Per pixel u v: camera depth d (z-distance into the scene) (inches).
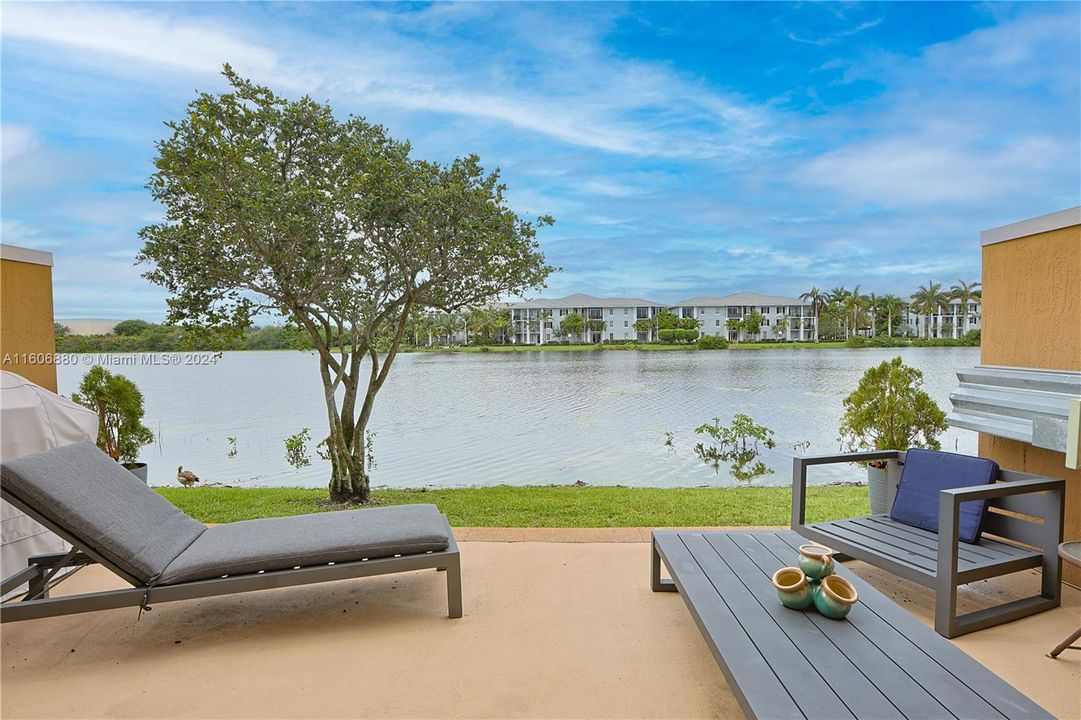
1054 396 111.0
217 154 196.5
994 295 129.5
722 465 386.9
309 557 96.8
